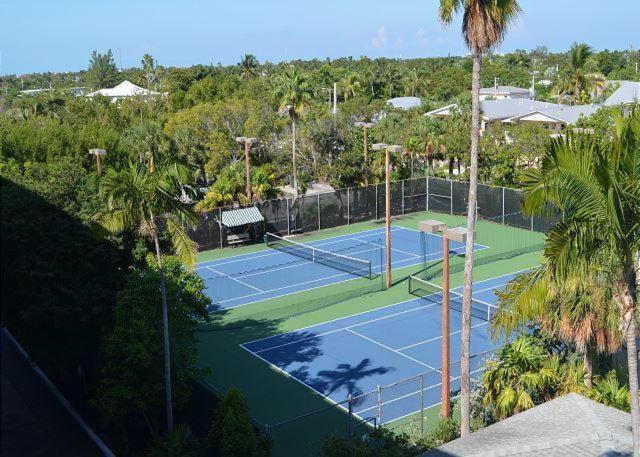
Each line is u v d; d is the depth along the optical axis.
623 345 19.00
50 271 20.44
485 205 53.72
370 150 58.06
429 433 20.17
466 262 19.28
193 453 18.59
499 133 55.47
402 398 23.84
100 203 22.08
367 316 33.88
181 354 20.58
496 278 39.81
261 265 44.09
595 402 16.42
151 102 82.88
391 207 56.94
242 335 31.64
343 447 17.36
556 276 12.63
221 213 48.22
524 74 141.88
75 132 52.28
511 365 19.03
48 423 21.50
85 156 45.88
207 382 26.27
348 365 27.64
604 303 16.67
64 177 22.34
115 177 19.02
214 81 85.75
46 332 21.50
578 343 17.41
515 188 53.25
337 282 39.88
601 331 17.08
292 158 56.00
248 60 112.31
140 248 23.44
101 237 19.25
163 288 19.12
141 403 19.45
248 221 48.41
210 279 40.97
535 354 19.27
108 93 113.38
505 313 15.81
